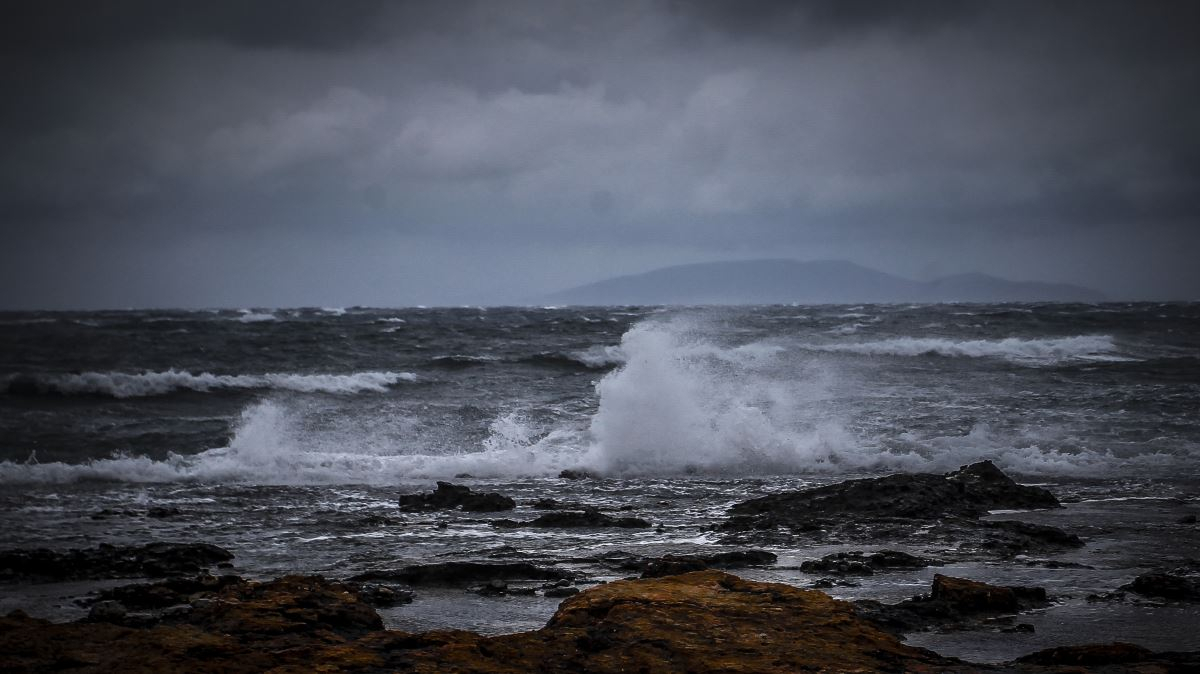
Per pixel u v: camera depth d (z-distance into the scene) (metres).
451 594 18.58
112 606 16.12
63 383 58.06
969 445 42.44
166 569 20.45
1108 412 50.69
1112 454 41.06
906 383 62.62
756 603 13.21
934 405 52.84
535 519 27.28
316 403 55.66
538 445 43.59
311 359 80.50
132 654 11.10
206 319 142.00
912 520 26.16
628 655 11.16
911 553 22.55
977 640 14.84
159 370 72.25
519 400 57.22
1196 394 56.47
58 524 26.88
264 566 21.11
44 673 10.56
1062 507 29.56
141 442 43.19
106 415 50.81
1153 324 114.50
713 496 32.81
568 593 18.50
